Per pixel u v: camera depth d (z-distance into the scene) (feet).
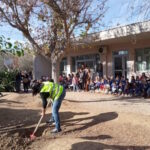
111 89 61.98
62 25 46.29
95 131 29.60
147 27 54.80
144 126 29.50
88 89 70.08
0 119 35.91
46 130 30.96
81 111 37.17
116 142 26.78
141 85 55.72
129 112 36.88
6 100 49.26
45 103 29.84
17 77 67.46
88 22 47.16
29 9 46.03
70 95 60.29
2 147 27.71
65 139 27.27
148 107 42.11
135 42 60.64
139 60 66.54
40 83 31.19
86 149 24.72
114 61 73.26
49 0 43.91
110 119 32.30
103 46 74.64
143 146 25.77
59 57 47.57
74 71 88.17
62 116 34.91
